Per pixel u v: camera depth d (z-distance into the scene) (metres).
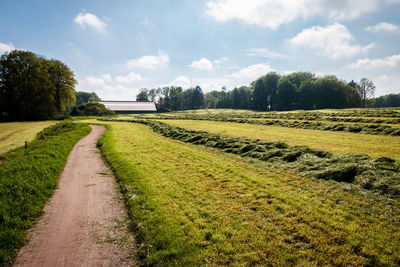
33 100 55.75
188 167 11.37
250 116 49.41
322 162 10.40
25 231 5.91
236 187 8.39
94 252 5.06
